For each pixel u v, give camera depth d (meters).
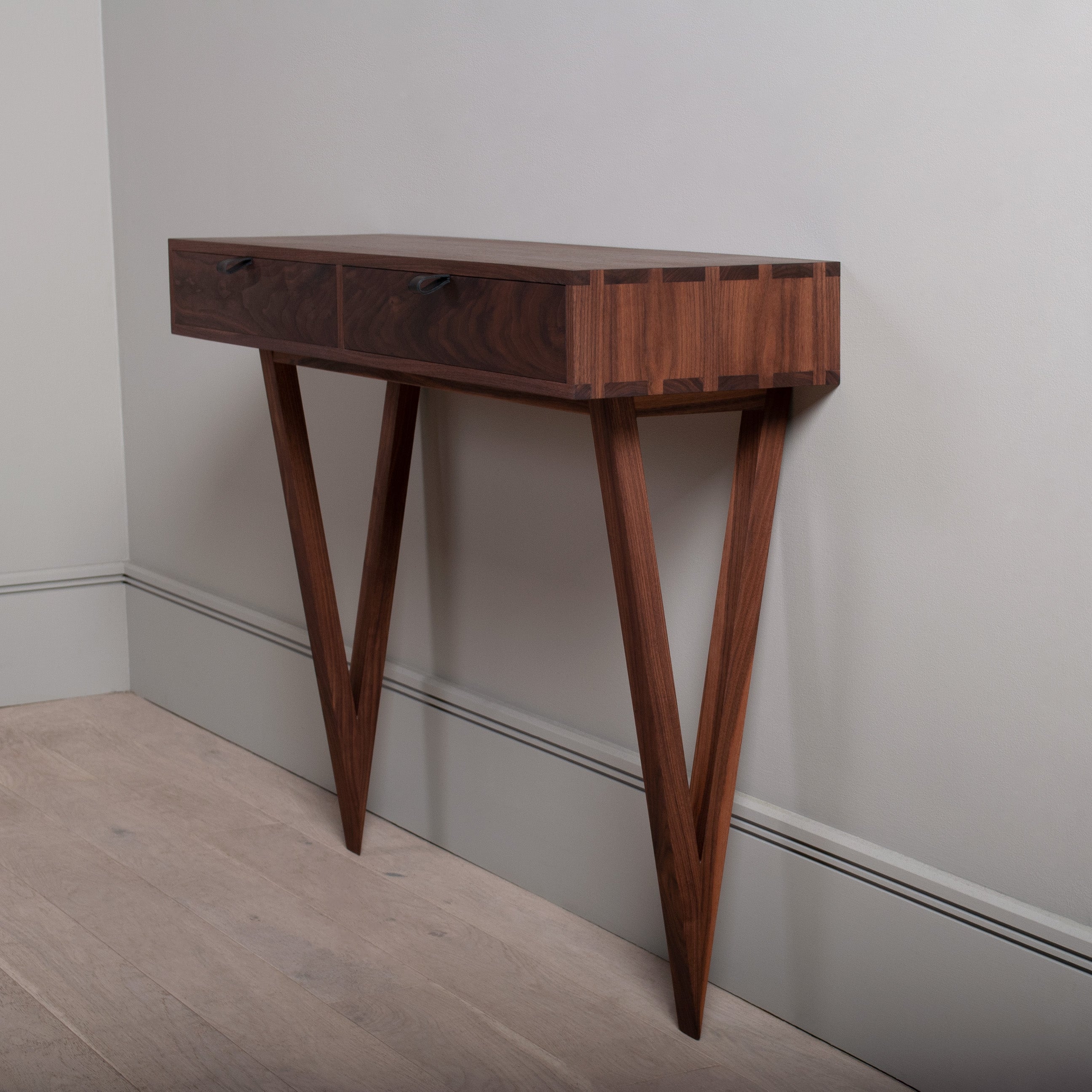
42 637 3.45
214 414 3.13
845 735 1.84
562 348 1.50
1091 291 1.50
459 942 2.18
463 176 2.34
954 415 1.65
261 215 2.87
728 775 1.87
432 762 2.56
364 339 1.83
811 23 1.74
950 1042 1.74
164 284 3.24
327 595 2.40
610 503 1.66
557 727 2.29
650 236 2.01
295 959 2.12
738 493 1.87
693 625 2.03
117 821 2.67
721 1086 1.78
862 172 1.71
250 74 2.84
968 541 1.66
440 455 2.48
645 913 2.16
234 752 3.10
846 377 1.77
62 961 2.09
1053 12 1.49
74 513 3.46
